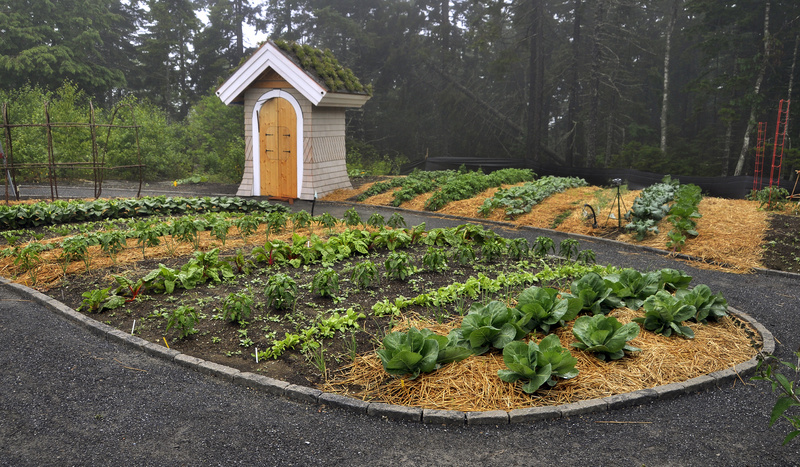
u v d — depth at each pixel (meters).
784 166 25.34
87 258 7.76
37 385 4.40
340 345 5.16
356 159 27.50
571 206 12.85
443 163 22.52
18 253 7.27
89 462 3.43
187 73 44.25
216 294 6.60
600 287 5.95
